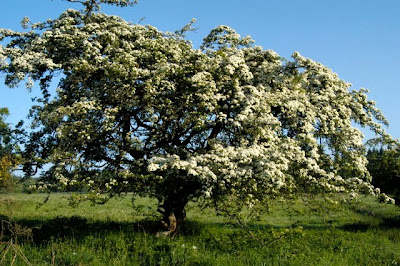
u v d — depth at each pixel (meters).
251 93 12.06
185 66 12.12
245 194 11.38
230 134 12.79
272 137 11.45
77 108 10.92
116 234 12.38
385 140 13.67
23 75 10.73
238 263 9.75
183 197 13.53
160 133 12.58
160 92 11.80
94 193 11.06
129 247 10.84
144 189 12.53
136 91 12.34
